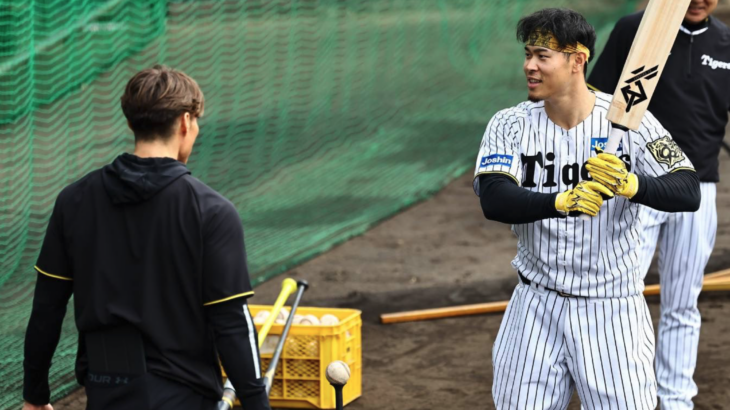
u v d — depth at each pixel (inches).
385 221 1206.9
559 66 414.3
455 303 911.0
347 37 2139.5
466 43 2256.4
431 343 805.2
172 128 359.9
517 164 426.9
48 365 386.3
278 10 1947.6
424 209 1267.2
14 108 1097.4
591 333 436.5
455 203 1298.0
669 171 416.8
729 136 1590.8
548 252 434.0
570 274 433.7
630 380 438.6
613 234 429.1
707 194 611.2
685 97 609.0
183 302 354.0
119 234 354.9
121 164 354.3
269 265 994.7
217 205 352.2
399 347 797.2
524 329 446.9
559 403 455.2
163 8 1416.1
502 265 1036.5
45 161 1159.0
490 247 1107.9
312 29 2094.0
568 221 426.9
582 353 438.6
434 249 1095.0
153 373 352.2
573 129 428.1
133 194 350.3
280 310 637.9
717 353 758.5
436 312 864.3
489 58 2191.2
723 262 1011.9
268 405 359.3
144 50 1577.3
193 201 350.9
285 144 1471.5
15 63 1083.9
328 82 1836.9
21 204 1030.4
